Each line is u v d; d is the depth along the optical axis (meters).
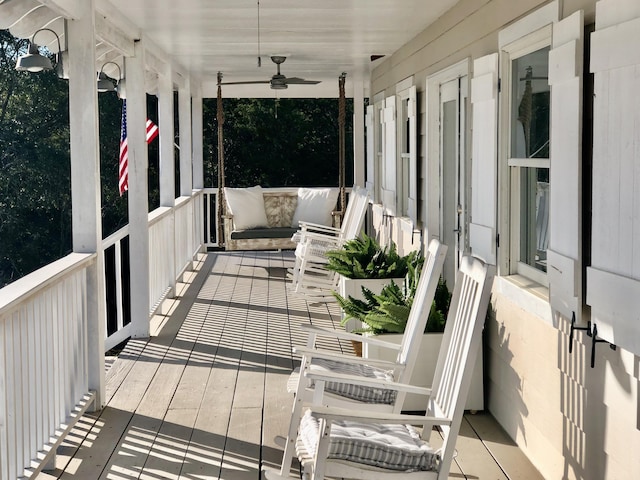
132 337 7.07
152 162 20.27
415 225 7.71
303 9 6.27
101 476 4.14
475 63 5.21
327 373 3.54
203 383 5.75
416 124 7.70
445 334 3.60
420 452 3.18
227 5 6.05
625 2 2.91
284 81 9.10
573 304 3.43
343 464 3.14
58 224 18.97
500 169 4.75
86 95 5.11
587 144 3.48
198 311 8.26
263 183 20.97
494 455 4.41
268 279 10.30
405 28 7.34
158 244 8.31
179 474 4.17
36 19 5.61
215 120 20.75
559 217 3.63
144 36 7.30
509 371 4.67
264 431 4.80
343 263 7.27
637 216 2.84
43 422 4.10
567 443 3.75
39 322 4.07
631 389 3.06
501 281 4.73
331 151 20.97
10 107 18.78
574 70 3.39
